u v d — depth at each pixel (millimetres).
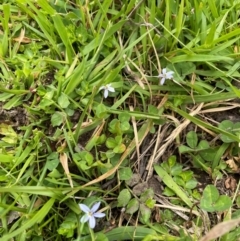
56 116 127
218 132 130
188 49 135
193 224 122
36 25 146
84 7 144
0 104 133
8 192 121
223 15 145
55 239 119
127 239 119
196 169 130
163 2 146
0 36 145
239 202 124
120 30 141
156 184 127
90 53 139
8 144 128
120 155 125
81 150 126
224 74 134
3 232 119
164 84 135
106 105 133
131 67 138
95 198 120
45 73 135
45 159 125
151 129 129
